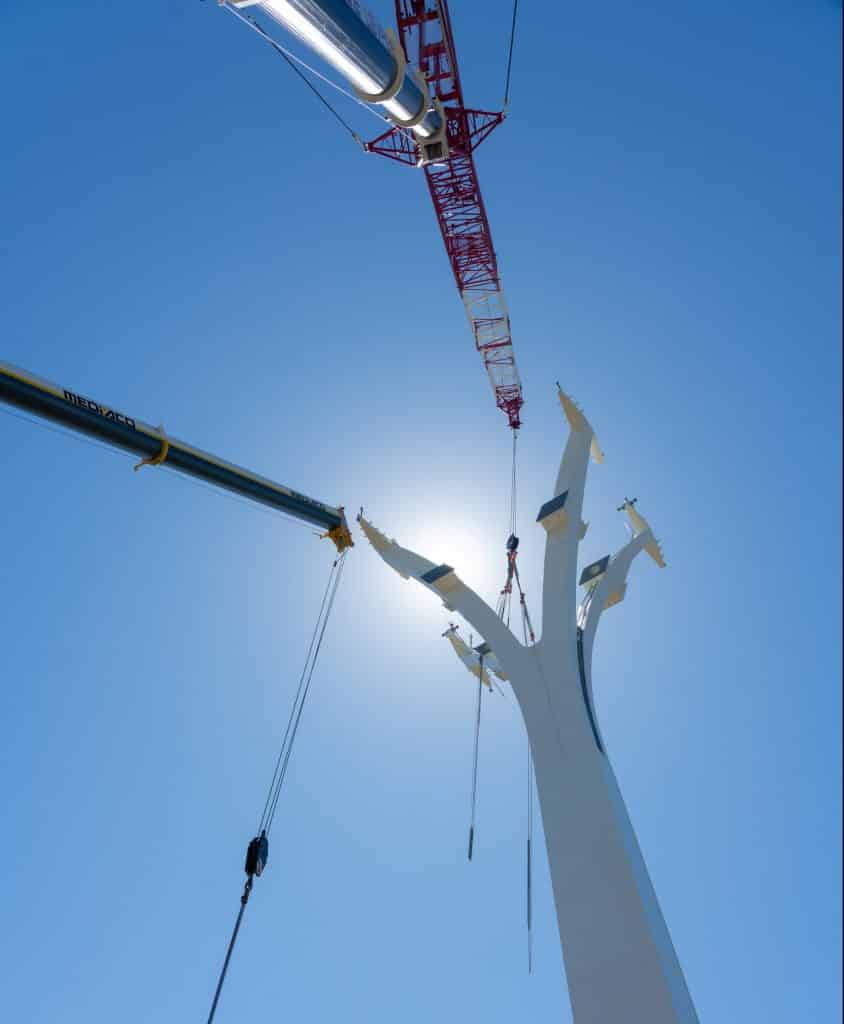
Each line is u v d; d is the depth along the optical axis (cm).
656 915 1777
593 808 1859
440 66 3438
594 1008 1614
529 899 2298
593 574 2738
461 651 3000
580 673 2230
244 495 2394
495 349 4675
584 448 2497
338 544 2802
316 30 1717
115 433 1936
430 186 3862
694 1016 1680
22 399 1719
